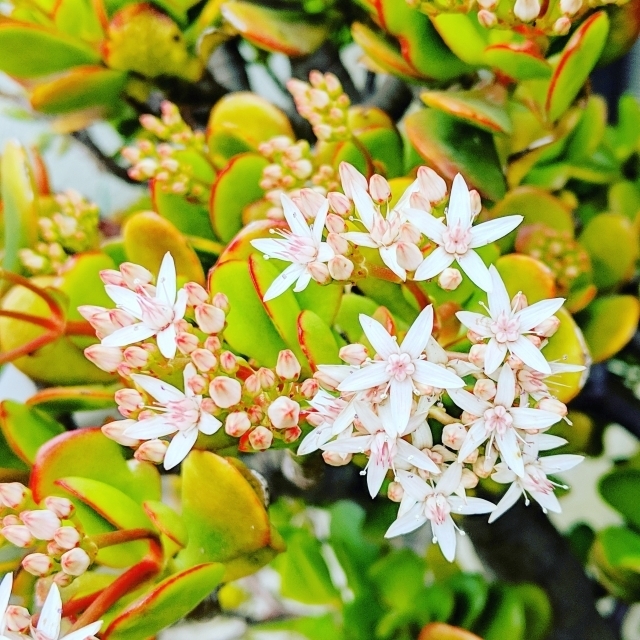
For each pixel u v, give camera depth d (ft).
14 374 0.82
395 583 0.66
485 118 0.49
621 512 0.61
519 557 0.62
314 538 0.73
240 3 0.58
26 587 0.51
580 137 0.61
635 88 0.77
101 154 0.72
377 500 0.62
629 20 0.51
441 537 0.44
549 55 0.55
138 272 0.47
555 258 0.57
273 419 0.43
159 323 0.45
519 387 0.44
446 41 0.52
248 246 0.49
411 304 0.52
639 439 0.62
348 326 0.53
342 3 0.60
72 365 0.57
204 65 0.62
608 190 0.66
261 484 0.51
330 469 0.61
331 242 0.44
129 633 0.45
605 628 0.63
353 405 0.42
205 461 0.47
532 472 0.44
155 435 0.44
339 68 0.67
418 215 0.43
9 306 0.56
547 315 0.43
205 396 0.46
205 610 0.60
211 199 0.56
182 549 0.49
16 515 0.49
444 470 0.44
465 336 0.51
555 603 0.62
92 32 0.61
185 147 0.58
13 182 0.57
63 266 0.56
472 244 0.43
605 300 0.59
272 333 0.49
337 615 0.70
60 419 0.62
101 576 0.51
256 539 0.48
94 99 0.61
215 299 0.46
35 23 0.61
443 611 0.62
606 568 0.61
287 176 0.54
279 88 0.70
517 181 0.58
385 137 0.57
